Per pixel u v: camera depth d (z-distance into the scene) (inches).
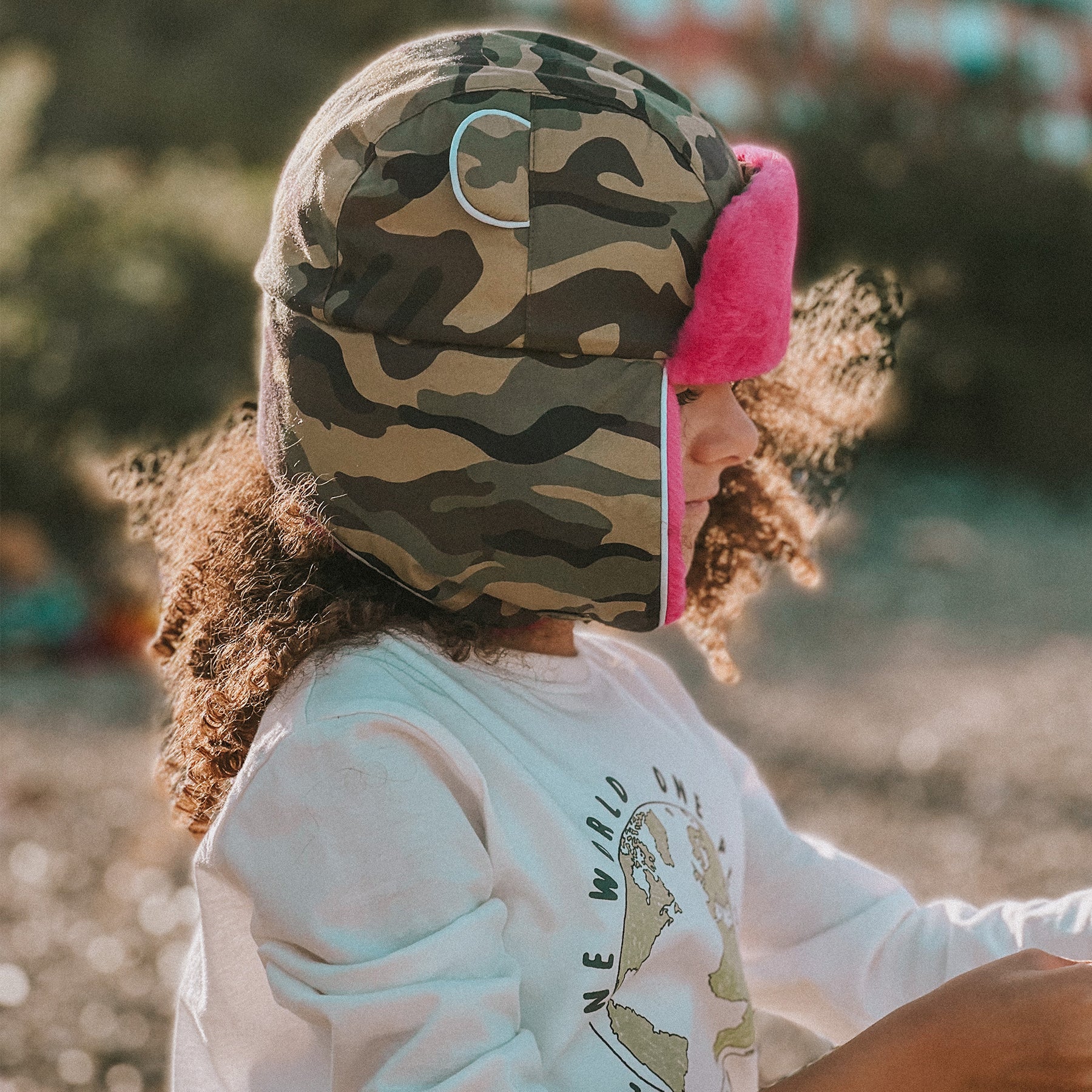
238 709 46.6
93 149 559.5
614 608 43.2
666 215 43.3
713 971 47.8
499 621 45.1
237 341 363.3
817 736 235.9
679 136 44.3
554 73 44.0
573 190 42.4
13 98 401.7
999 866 176.4
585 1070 42.9
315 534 46.7
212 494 53.2
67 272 360.2
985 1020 40.8
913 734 236.5
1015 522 442.0
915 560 382.3
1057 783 209.2
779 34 610.2
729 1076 48.1
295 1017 44.4
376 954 40.0
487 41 45.3
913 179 542.9
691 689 265.6
